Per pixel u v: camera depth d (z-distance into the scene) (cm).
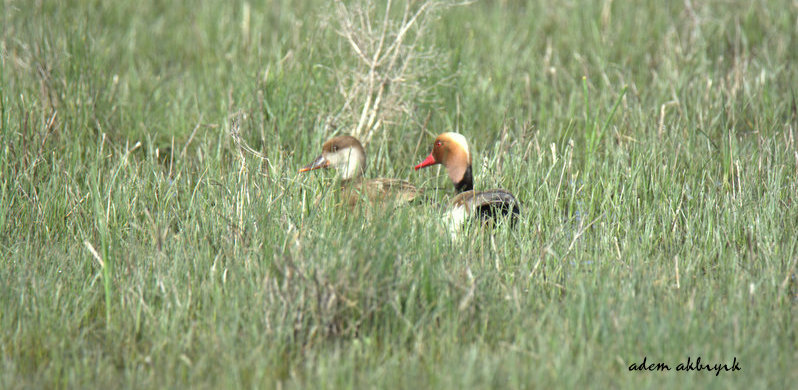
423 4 1587
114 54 2005
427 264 945
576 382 782
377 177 1327
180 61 2062
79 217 1166
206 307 941
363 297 909
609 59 1986
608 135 1536
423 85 1644
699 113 1599
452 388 770
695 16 2083
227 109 1577
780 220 1148
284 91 1566
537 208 1221
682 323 865
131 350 871
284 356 856
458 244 1077
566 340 845
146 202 1223
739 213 1159
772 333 853
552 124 1622
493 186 1305
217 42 2138
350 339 899
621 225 1185
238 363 821
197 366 814
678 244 1112
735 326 851
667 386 768
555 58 2009
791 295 966
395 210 1096
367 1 1526
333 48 1703
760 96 1677
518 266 1020
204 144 1460
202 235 1108
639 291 947
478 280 945
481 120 1670
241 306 925
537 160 1381
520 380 791
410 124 1560
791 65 1850
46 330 892
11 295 948
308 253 966
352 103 1551
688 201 1244
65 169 1328
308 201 1192
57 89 1580
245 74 1678
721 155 1423
